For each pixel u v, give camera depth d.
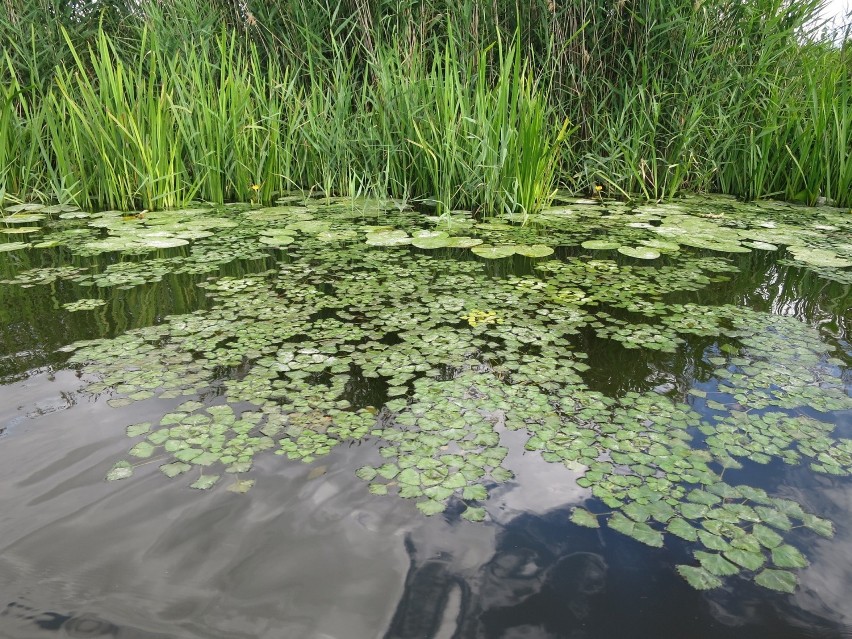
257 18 4.75
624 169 4.52
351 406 1.52
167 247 3.03
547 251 2.93
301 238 3.25
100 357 1.77
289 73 4.82
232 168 4.31
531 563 1.03
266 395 1.57
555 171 4.74
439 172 3.95
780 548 1.07
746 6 4.39
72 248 3.04
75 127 3.98
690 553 1.06
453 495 1.19
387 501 1.17
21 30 4.60
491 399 1.57
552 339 1.95
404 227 3.50
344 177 4.45
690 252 3.07
